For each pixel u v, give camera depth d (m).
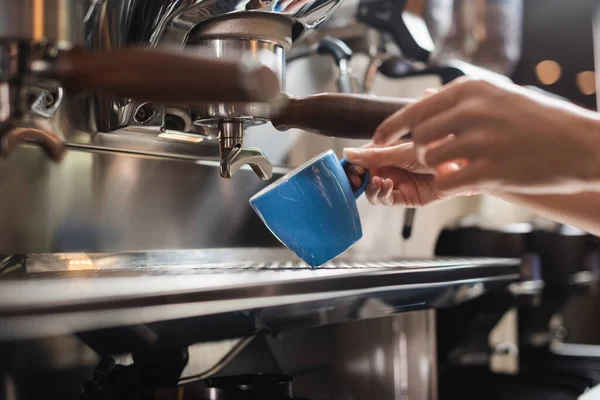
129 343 0.37
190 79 0.31
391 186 0.61
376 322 0.84
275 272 0.50
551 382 1.07
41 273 0.53
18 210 0.56
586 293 1.35
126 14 0.53
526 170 0.38
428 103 0.40
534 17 1.58
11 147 0.39
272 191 0.56
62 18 0.38
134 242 0.66
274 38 0.54
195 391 0.48
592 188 0.38
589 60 1.55
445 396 0.98
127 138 0.63
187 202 0.71
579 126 0.38
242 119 0.54
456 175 0.39
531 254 1.16
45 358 0.50
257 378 0.57
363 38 0.92
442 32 1.13
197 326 0.40
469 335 1.05
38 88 0.40
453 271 0.60
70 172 0.60
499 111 0.38
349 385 0.86
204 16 0.52
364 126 0.46
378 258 0.92
